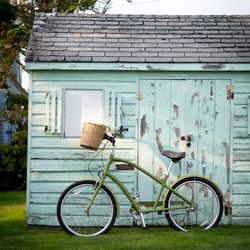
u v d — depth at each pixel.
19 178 13.09
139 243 5.25
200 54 6.44
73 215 6.23
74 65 6.26
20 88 14.65
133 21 7.31
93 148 5.94
